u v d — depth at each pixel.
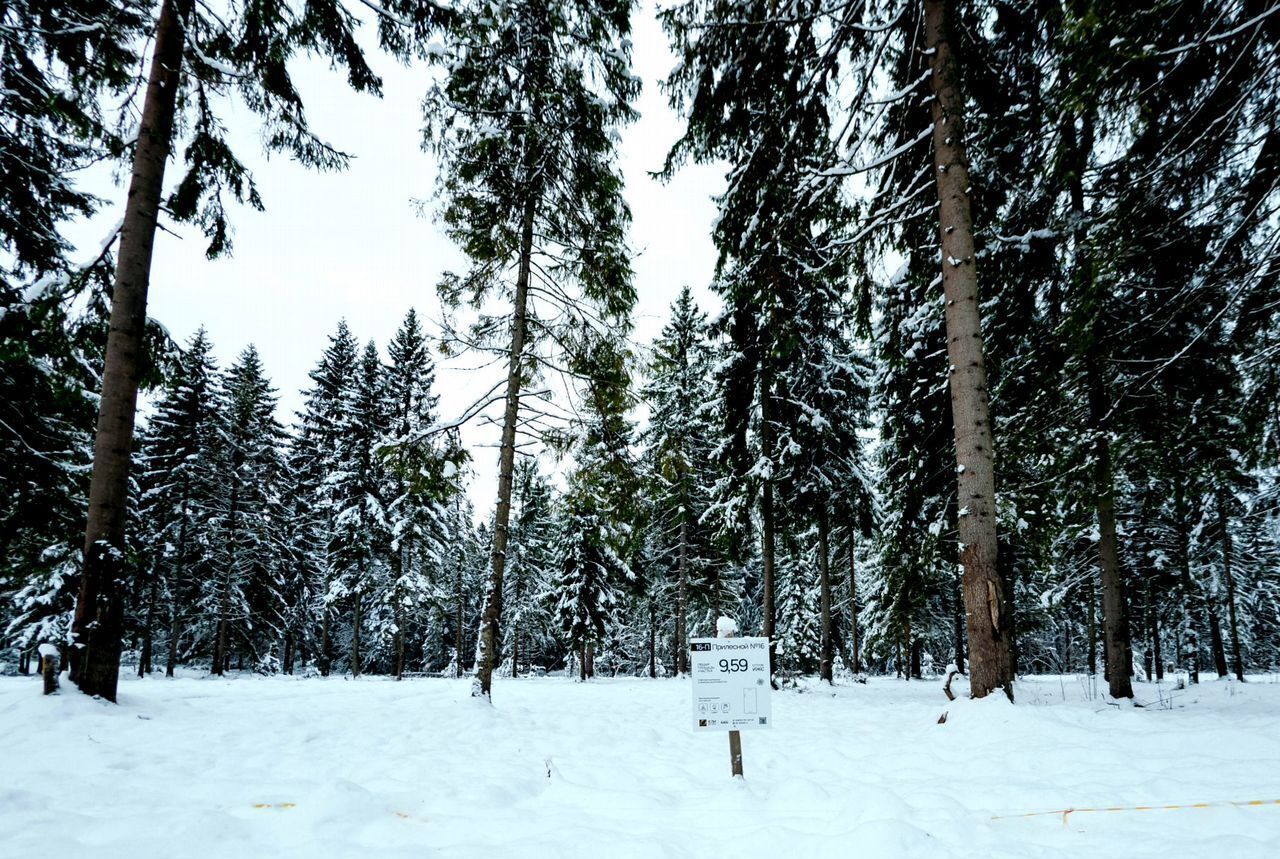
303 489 31.86
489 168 10.88
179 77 8.05
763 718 4.52
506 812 3.68
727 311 15.39
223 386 26.81
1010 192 9.07
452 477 10.78
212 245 9.06
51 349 8.05
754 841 3.13
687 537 23.83
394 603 26.61
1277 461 7.06
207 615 28.05
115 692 6.73
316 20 8.11
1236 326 7.34
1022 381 10.20
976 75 8.48
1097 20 5.30
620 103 11.20
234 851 2.97
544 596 31.66
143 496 23.27
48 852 2.83
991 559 6.77
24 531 11.85
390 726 6.95
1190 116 6.27
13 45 8.36
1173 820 3.22
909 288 10.49
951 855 2.89
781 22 8.30
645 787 4.35
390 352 26.97
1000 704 6.01
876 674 37.16
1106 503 10.29
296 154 8.94
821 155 9.42
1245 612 27.67
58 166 10.08
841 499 16.66
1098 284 7.39
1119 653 11.41
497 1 9.91
